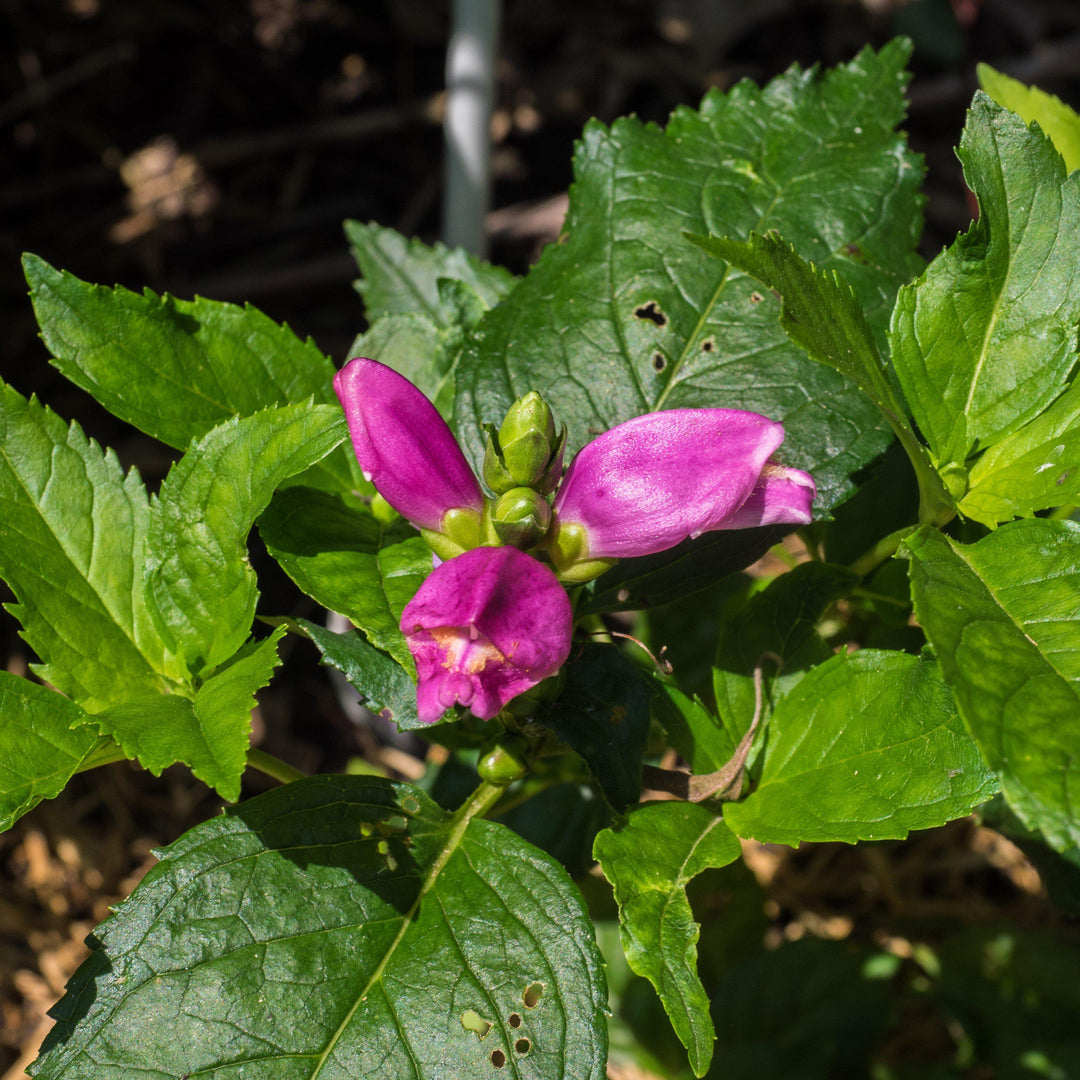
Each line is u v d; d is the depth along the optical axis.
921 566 0.38
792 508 0.38
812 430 0.42
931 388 0.40
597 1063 0.38
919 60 0.93
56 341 0.41
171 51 0.89
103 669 0.41
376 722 0.66
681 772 0.40
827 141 0.44
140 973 0.38
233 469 0.39
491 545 0.38
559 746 0.40
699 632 0.50
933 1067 0.54
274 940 0.39
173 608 0.40
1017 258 0.40
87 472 0.41
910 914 0.61
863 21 0.95
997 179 0.40
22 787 0.39
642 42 0.93
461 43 0.65
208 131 0.88
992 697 0.36
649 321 0.43
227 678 0.39
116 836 0.66
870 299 0.43
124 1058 0.38
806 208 0.44
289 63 0.91
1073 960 0.54
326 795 0.40
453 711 0.39
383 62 0.92
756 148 0.44
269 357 0.42
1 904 0.63
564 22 0.93
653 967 0.38
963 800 0.38
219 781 0.37
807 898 0.62
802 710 0.40
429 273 0.49
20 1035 0.61
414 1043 0.38
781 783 0.40
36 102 0.86
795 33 0.94
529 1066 0.38
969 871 0.64
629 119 0.44
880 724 0.39
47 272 0.41
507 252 0.86
